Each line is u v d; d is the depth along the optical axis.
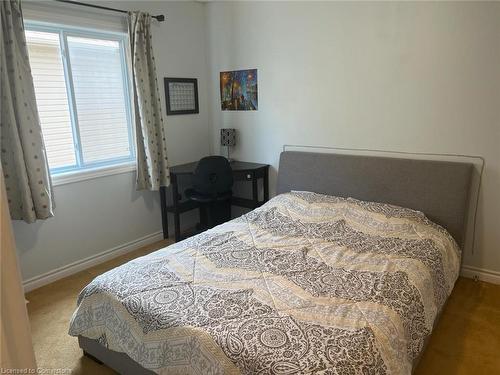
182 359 1.55
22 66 2.57
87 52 3.17
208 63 4.09
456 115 2.74
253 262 2.13
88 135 3.27
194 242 2.45
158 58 3.62
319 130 3.44
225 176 3.48
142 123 3.41
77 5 2.94
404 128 2.98
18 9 2.51
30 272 2.89
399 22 2.85
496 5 2.46
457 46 2.65
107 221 3.40
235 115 4.00
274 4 3.45
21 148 2.57
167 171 3.63
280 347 1.42
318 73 3.33
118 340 1.80
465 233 2.87
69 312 2.60
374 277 1.92
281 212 2.95
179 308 1.70
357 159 3.15
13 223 2.76
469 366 2.00
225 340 1.48
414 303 1.78
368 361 1.38
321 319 1.57
